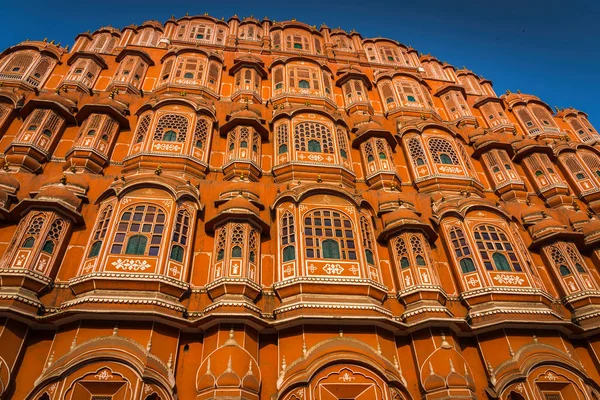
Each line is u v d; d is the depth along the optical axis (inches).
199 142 749.3
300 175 718.5
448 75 1235.2
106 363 442.3
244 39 1142.3
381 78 1047.0
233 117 781.3
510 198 797.9
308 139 780.0
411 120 895.1
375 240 645.9
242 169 714.8
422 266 597.0
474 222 668.7
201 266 573.6
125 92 863.7
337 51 1177.4
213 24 1176.2
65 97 781.9
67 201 565.9
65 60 946.7
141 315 470.0
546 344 554.3
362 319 510.6
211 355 469.4
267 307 542.0
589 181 852.6
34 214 540.1
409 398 481.4
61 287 514.6
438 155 823.7
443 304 569.9
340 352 488.7
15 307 454.3
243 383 447.5
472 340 568.4
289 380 470.3
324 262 569.3
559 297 641.0
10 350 444.8
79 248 558.3
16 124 725.9
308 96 917.2
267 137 806.5
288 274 562.3
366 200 685.9
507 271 615.5
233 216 587.5
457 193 754.8
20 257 499.5
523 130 1046.4
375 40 1258.6
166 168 685.3
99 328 467.8
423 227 632.4
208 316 482.9
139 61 951.6
